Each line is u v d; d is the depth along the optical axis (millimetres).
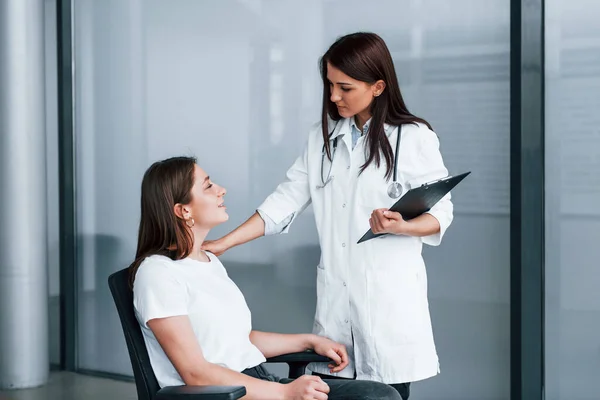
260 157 3416
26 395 3617
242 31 3418
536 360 2871
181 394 1677
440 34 3000
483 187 2959
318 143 2299
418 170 2111
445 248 3055
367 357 2143
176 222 1971
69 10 3869
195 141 3574
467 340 3027
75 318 3982
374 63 2051
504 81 2887
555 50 2797
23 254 3680
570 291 2834
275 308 3418
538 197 2824
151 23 3650
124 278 1951
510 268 2885
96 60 3828
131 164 3768
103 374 3916
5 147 3652
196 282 1958
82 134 3904
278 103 3355
